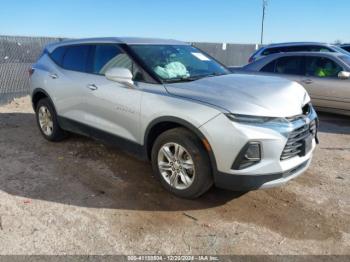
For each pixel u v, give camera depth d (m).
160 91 3.74
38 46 9.90
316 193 3.96
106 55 4.49
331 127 7.20
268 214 3.50
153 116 3.70
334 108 7.68
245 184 3.26
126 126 4.11
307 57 7.98
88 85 4.55
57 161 4.80
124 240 3.03
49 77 5.27
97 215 3.42
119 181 4.18
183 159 3.61
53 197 3.76
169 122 3.65
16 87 9.49
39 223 3.25
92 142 5.59
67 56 5.16
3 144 5.52
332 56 7.68
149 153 4.03
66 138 5.66
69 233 3.11
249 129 3.14
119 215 3.42
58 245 2.94
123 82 3.90
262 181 3.25
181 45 4.88
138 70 4.02
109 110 4.28
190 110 3.40
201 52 5.00
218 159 3.29
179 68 4.22
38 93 5.64
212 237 3.09
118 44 4.39
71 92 4.85
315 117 3.86
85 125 4.75
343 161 5.03
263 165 3.20
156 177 3.95
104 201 3.70
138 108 3.87
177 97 3.56
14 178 4.22
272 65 8.41
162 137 3.70
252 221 3.37
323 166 4.81
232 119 3.18
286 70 8.21
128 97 3.98
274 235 3.15
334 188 4.10
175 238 3.07
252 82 3.88
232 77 4.11
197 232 3.17
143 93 3.84
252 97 3.41
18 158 4.89
